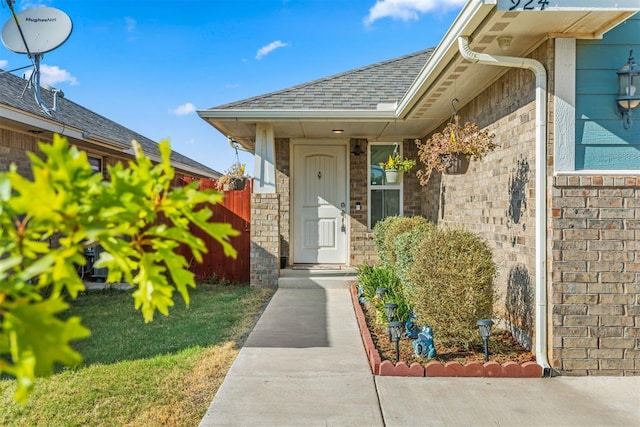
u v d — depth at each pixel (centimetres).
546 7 357
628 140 413
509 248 498
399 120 775
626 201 411
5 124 741
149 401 364
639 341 412
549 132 415
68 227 112
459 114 703
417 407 355
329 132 888
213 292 815
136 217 121
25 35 809
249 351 482
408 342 503
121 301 754
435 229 535
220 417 335
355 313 646
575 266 414
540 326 420
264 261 839
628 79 407
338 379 409
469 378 413
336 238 955
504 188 513
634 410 352
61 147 111
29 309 98
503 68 500
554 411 350
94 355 474
